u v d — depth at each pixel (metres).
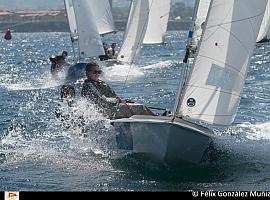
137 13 56.91
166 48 131.50
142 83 53.59
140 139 22.50
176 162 22.36
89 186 20.84
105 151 24.55
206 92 22.17
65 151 25.53
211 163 23.50
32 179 21.67
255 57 92.94
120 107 25.38
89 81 26.05
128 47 58.28
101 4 70.31
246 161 23.92
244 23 22.25
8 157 24.67
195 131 21.72
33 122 32.72
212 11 22.20
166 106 39.53
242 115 34.94
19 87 52.38
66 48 158.50
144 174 22.25
